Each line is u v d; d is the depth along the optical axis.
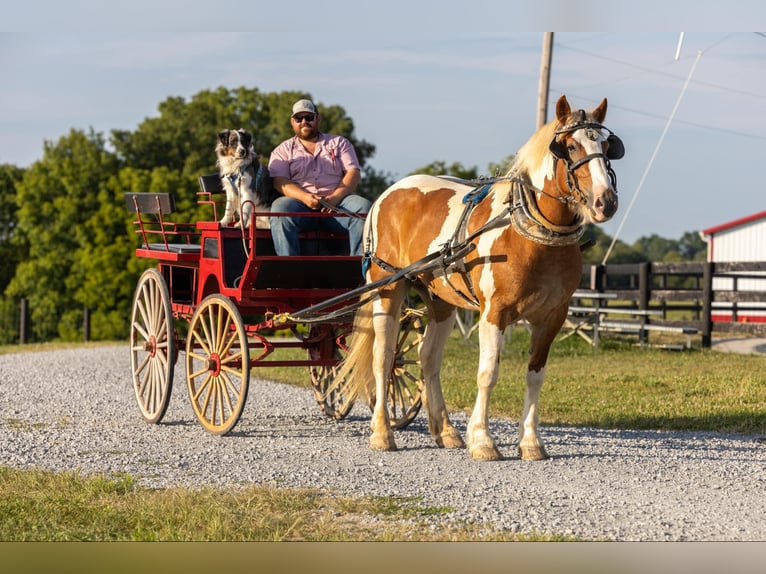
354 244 9.09
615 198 6.59
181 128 56.69
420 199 8.30
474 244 7.48
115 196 48.62
